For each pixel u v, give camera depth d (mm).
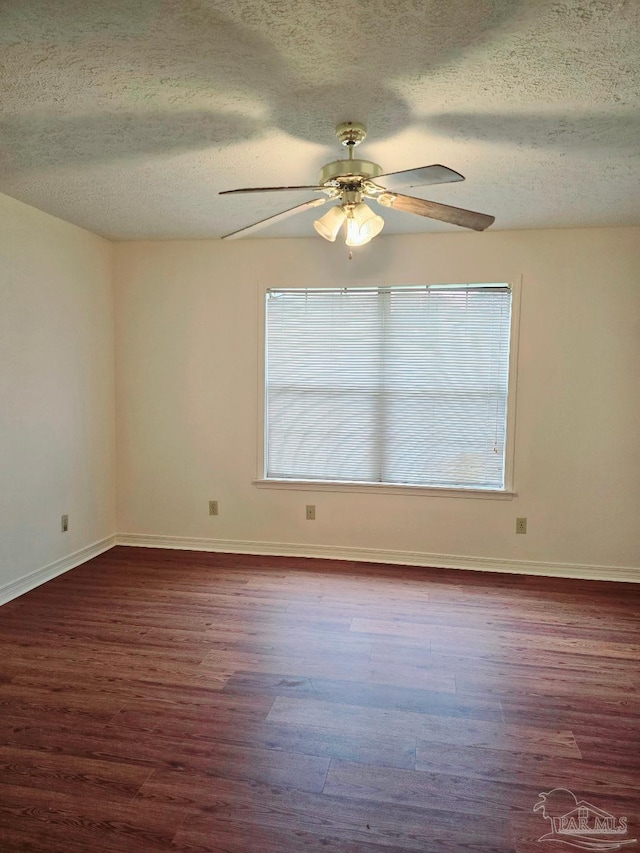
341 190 2248
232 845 1561
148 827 1617
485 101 2018
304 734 2049
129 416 4305
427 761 1910
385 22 1568
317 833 1604
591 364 3680
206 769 1857
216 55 1733
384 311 3938
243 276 4062
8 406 3232
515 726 2109
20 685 2359
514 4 1485
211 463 4219
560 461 3764
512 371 3766
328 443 4090
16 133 2297
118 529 4363
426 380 3926
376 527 4035
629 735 2064
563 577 3775
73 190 3020
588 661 2611
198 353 4168
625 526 3711
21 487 3361
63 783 1788
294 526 4152
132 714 2160
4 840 1569
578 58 1738
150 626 2936
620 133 2270
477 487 3910
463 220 2404
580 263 3645
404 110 2088
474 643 2775
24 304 3330
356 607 3203
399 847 1559
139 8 1503
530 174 2719
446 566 3945
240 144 2406
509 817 1671
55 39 1647
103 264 4105
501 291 3777
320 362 4047
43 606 3184
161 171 2725
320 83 1900
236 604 3232
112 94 1980
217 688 2350
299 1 1478
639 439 3654
